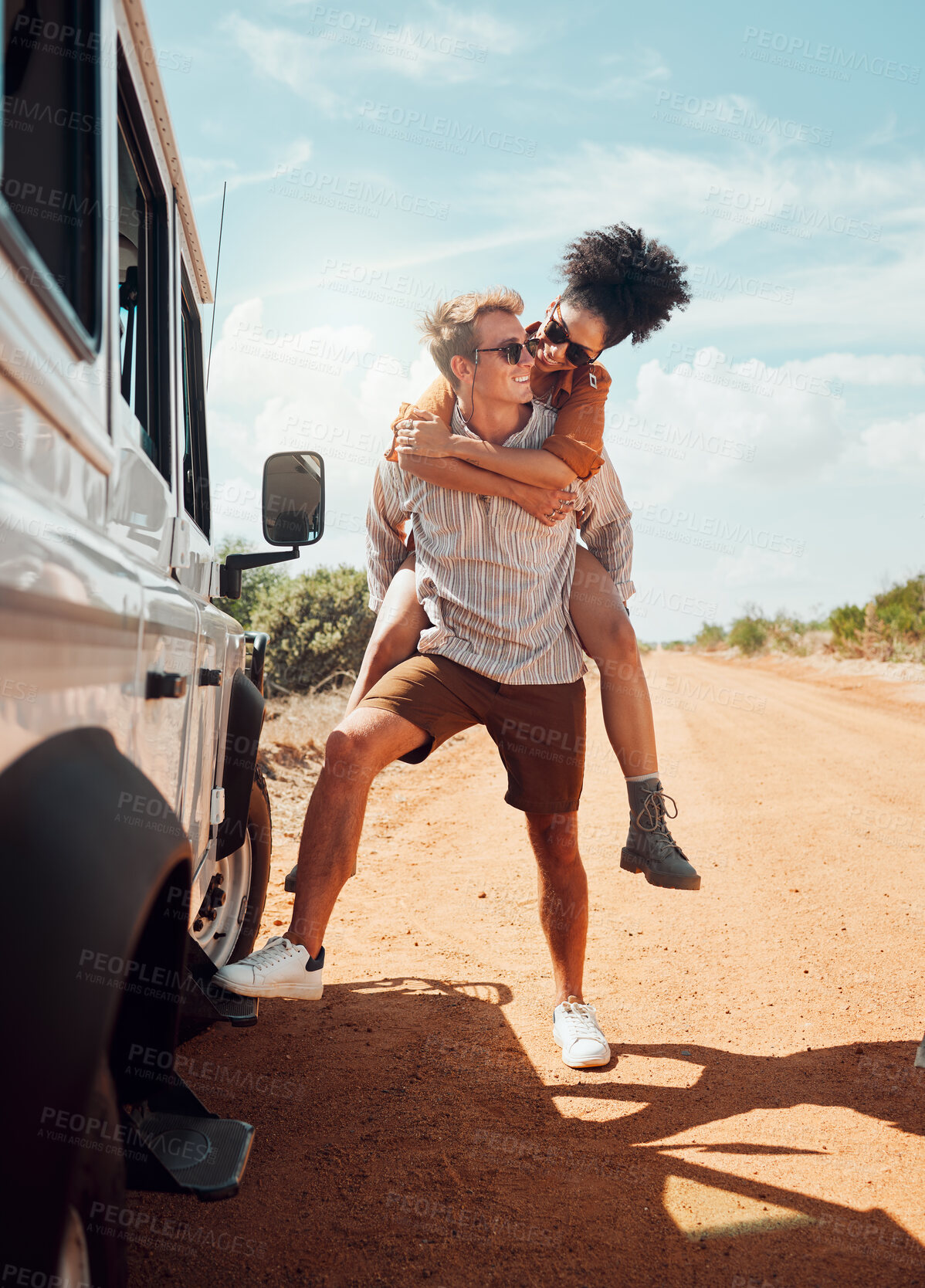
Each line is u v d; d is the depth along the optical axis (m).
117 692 1.52
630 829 3.46
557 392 3.34
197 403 3.44
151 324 2.56
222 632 2.97
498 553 3.15
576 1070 3.38
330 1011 3.90
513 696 3.21
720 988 4.20
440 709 3.11
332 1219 2.41
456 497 3.16
